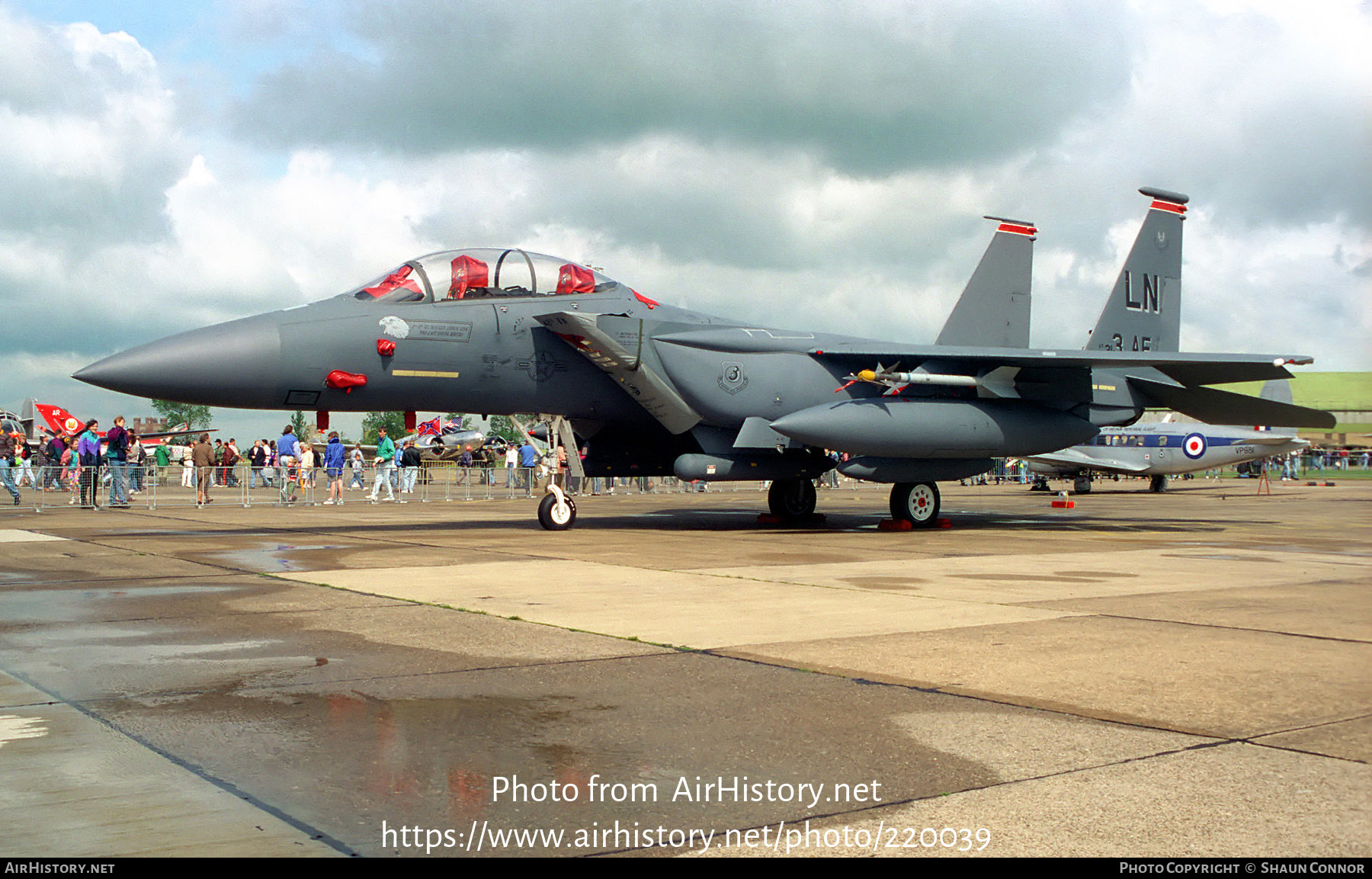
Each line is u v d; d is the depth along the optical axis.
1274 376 15.73
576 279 14.37
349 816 3.10
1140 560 10.95
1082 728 4.09
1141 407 17.06
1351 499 30.88
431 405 13.63
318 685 4.77
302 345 12.41
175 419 100.69
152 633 6.11
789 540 13.34
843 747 3.82
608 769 3.56
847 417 13.88
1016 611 7.13
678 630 6.26
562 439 14.91
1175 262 20.03
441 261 13.62
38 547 11.79
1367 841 2.93
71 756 3.63
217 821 3.04
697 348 14.35
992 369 15.36
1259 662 5.36
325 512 20.92
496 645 5.77
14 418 50.81
